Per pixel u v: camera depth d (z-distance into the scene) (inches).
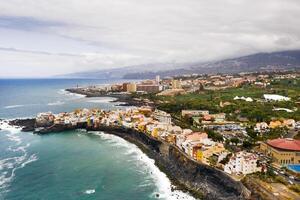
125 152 7421.3
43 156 6988.2
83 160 6712.6
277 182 4532.5
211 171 5142.7
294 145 5659.5
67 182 5418.3
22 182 5388.8
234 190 4626.0
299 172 4928.6
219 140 7175.2
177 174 5679.1
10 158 6796.3
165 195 4864.7
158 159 6688.0
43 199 4734.3
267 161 5654.5
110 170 6072.8
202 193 4872.0
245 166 4911.4
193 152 5880.9
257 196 4224.9
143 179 5575.8
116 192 4990.2
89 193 4960.6
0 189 5078.7
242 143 6924.2
